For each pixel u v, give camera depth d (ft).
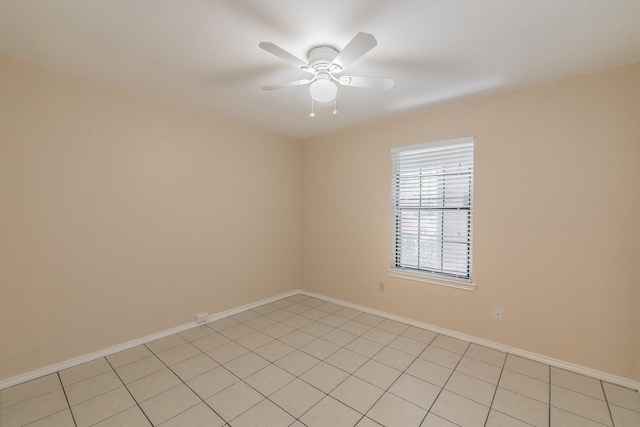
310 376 7.31
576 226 7.47
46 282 7.30
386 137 11.05
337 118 10.96
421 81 7.75
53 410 6.06
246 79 7.78
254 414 5.99
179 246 9.82
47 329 7.33
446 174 9.71
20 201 6.91
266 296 12.80
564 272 7.66
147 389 6.78
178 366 7.75
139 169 8.84
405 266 10.83
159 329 9.38
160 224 9.35
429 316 10.05
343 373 7.44
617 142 6.95
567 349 7.64
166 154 9.43
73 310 7.71
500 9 4.94
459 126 9.25
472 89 8.25
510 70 7.14
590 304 7.34
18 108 6.83
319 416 5.93
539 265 8.00
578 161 7.41
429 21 5.28
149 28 5.58
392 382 7.06
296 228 14.14
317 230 13.56
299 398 6.48
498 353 8.45
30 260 7.07
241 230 11.73
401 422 5.77
